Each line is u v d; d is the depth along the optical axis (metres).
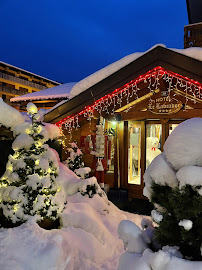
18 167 4.75
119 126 8.74
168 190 2.27
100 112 8.23
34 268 3.39
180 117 7.82
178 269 1.94
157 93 8.10
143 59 6.92
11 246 3.64
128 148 9.05
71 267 3.83
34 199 4.60
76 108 8.02
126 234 2.47
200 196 1.99
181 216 2.06
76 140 9.30
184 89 7.58
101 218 5.66
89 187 6.31
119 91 7.92
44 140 5.29
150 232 2.56
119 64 7.31
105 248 4.58
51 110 8.30
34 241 3.83
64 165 7.49
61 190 5.33
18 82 30.05
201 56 6.27
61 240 4.05
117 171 8.80
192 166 2.06
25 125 5.32
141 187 8.50
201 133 2.16
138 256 2.32
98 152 7.52
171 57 6.57
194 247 2.15
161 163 2.30
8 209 4.55
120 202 7.91
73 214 5.00
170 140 2.28
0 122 5.90
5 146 6.55
